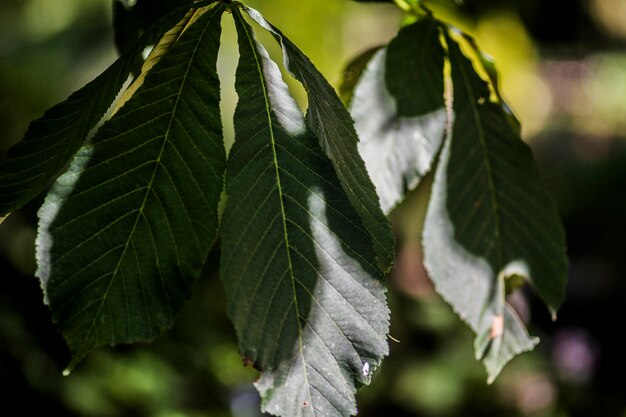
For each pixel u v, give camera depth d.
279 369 0.88
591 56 6.87
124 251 0.88
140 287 0.88
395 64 1.07
